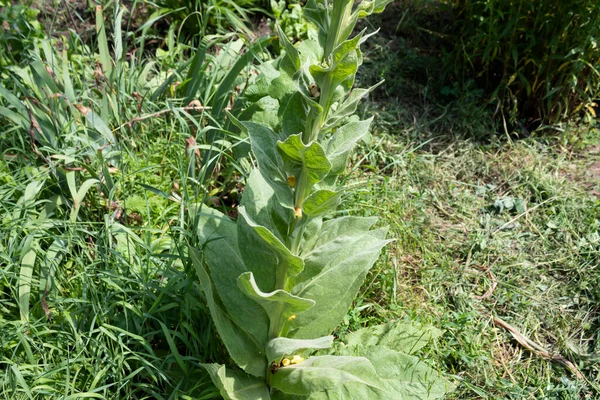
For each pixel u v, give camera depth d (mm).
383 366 2965
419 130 5008
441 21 5742
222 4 5465
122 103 4113
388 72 5453
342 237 2703
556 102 5047
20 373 2473
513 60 5094
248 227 2686
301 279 2643
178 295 3006
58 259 3078
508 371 3279
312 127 2340
